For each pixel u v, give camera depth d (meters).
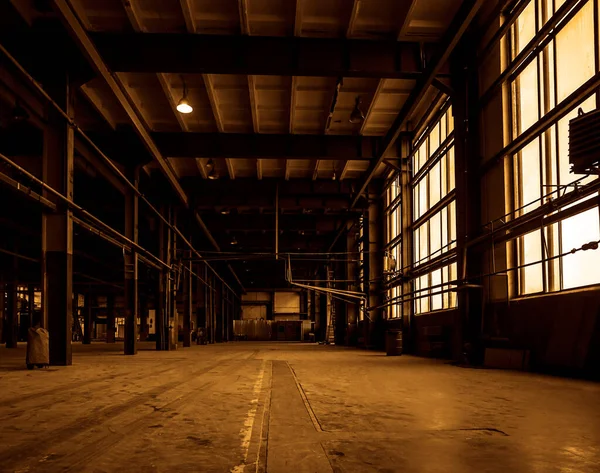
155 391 9.54
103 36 15.39
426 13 15.04
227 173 29.53
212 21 15.13
